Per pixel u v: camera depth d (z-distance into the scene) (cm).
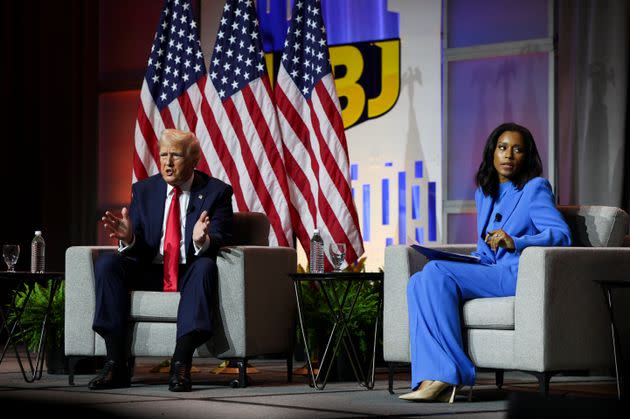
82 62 2759
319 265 1641
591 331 1273
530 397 890
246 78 2086
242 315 1468
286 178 2044
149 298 1474
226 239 1528
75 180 2748
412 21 2420
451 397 1262
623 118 2156
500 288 1360
